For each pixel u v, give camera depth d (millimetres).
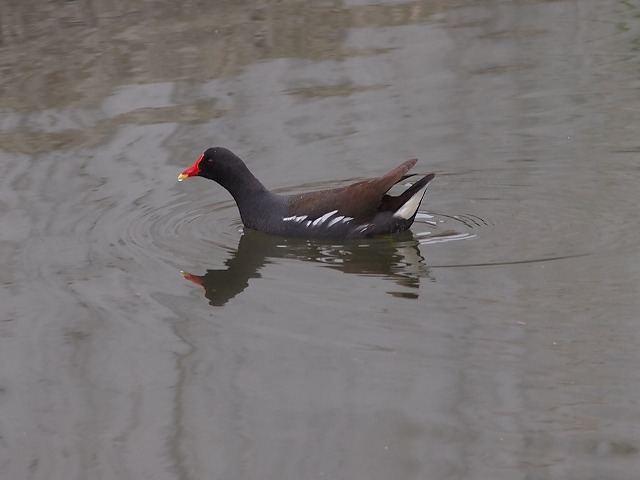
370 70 20812
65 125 18578
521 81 20000
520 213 14477
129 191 15914
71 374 10922
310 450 9312
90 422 10047
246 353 11109
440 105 18953
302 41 22484
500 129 17828
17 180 16344
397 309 11836
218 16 24266
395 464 9000
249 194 14820
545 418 9500
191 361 11031
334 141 17609
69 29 23562
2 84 20594
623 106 18422
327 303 12125
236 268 13352
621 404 9641
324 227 14242
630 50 21219
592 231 13609
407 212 14031
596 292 11844
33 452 9633
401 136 17734
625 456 8852
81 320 12078
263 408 10047
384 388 10211
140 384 10656
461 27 23203
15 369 11062
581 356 10508
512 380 10164
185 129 18219
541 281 12250
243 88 20078
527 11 24188
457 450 9141
